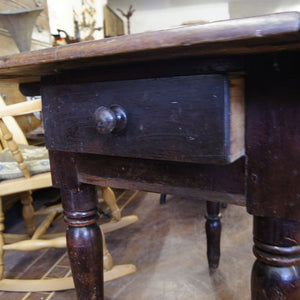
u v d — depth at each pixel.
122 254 1.23
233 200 0.41
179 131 0.36
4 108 0.86
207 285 1.01
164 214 1.67
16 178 0.95
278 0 5.52
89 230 0.59
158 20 5.30
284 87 0.35
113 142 0.42
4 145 1.32
